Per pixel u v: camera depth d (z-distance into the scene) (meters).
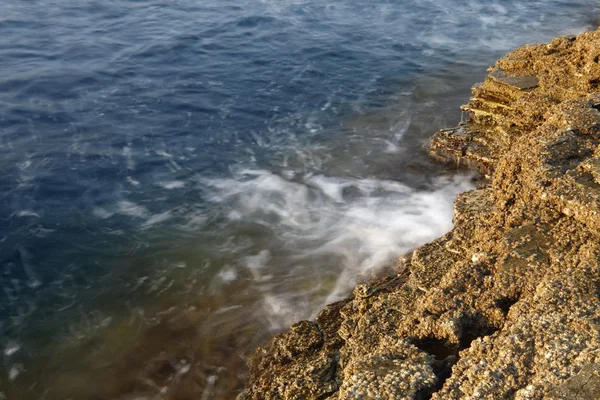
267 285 15.73
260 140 23.58
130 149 22.62
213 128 24.36
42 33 33.47
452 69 29.95
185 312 15.05
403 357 9.39
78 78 28.12
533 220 11.80
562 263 10.54
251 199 19.81
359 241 17.34
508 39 34.16
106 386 13.09
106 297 15.74
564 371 7.86
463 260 11.80
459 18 37.72
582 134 14.04
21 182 20.36
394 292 12.23
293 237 17.73
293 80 28.72
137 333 14.48
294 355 12.33
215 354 13.58
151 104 26.08
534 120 18.86
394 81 28.64
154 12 37.84
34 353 14.07
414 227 17.86
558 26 36.25
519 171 13.38
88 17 36.47
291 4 39.94
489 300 10.34
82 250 17.48
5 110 24.84
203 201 19.72
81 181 20.62
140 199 19.83
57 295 15.86
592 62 19.00
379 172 21.16
